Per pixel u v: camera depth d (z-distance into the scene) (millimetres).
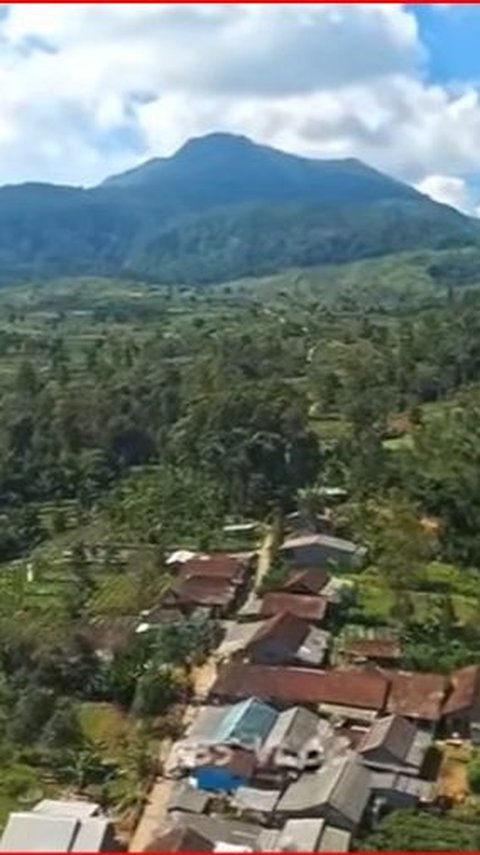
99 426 165375
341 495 140125
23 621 104625
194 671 96500
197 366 197000
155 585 115438
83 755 82062
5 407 177500
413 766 77938
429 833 70938
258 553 125438
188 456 151000
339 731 83438
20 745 85562
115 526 137500
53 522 144250
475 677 88562
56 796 78312
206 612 108438
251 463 142500
